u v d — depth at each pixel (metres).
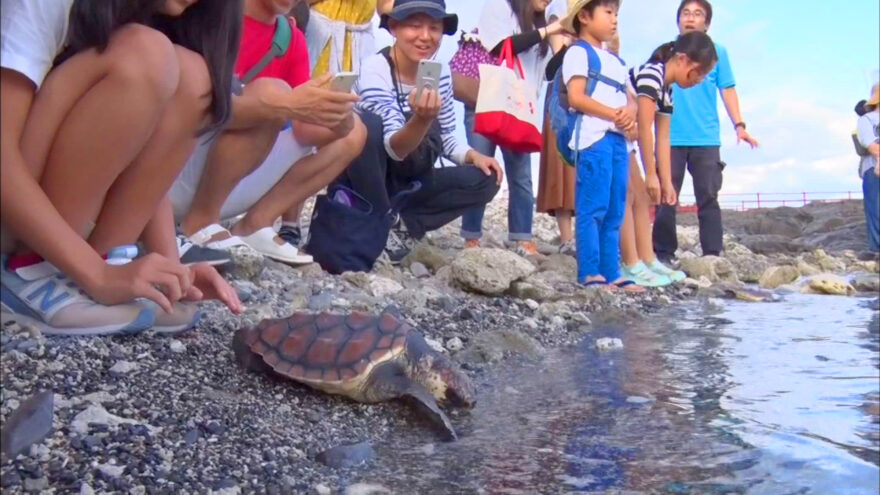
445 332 4.06
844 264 10.25
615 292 5.79
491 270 5.11
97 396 2.38
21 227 2.31
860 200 19.77
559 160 7.62
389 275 5.32
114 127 2.35
